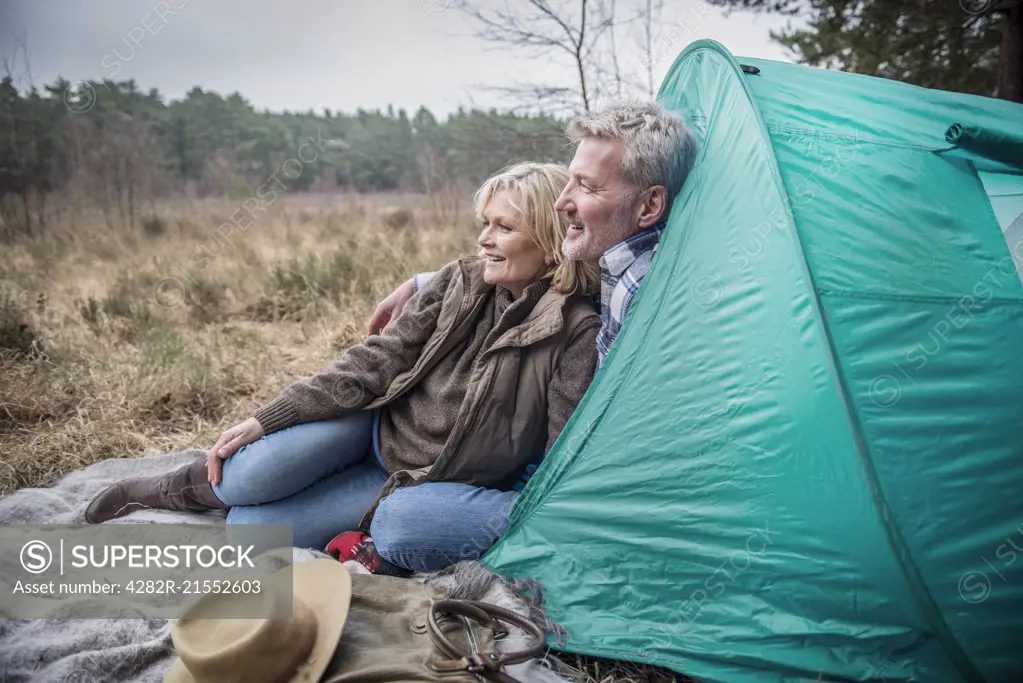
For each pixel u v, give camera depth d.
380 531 2.54
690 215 2.35
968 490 1.94
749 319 2.18
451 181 13.25
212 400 4.23
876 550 1.95
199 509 3.00
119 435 3.77
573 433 2.42
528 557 2.41
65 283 7.48
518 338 2.60
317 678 1.91
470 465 2.64
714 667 2.11
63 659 2.20
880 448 1.93
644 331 2.34
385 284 6.22
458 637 2.14
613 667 2.21
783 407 2.09
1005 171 2.50
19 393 4.07
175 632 1.91
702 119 2.58
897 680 1.96
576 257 2.56
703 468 2.20
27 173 12.80
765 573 2.10
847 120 2.46
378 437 2.85
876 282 2.11
